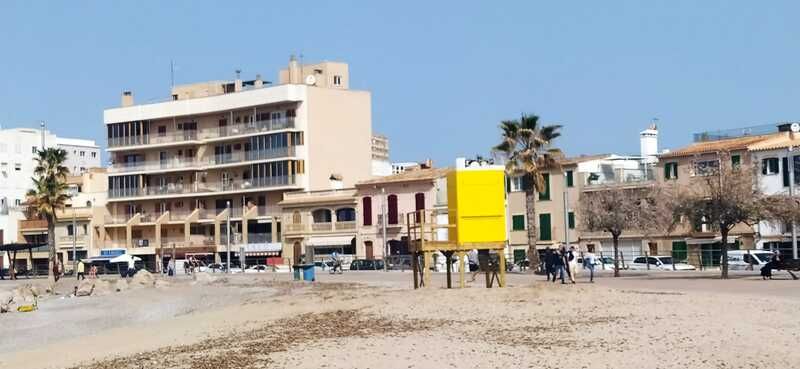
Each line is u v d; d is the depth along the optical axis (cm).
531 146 7719
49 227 11244
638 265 7788
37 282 8794
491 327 2809
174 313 4950
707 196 5450
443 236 5297
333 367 2256
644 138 10006
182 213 12406
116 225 12612
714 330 2512
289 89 11612
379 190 10438
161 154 12606
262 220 11694
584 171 9219
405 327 2903
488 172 4188
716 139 9038
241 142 12056
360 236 10531
